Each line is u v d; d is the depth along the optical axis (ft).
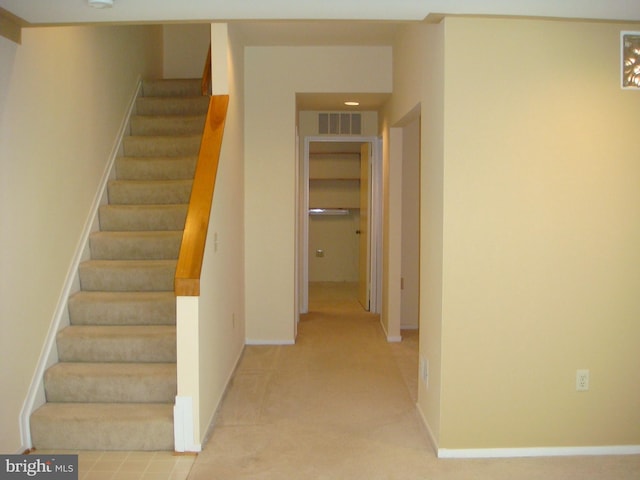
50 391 9.97
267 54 15.49
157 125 15.24
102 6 7.73
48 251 10.25
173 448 9.44
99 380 9.94
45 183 10.07
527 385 9.23
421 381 10.89
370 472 8.81
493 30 8.79
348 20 8.87
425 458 9.27
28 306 9.43
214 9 8.16
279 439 9.99
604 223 9.09
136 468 8.84
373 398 12.07
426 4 8.05
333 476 8.69
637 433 9.36
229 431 10.29
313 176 26.86
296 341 16.61
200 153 11.22
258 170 15.79
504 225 9.02
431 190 9.87
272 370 13.88
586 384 9.25
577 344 9.20
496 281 9.07
